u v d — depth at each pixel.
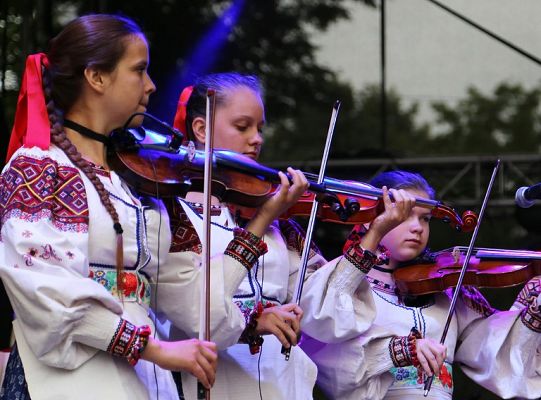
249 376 4.06
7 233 3.21
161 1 9.54
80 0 9.11
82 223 3.27
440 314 4.88
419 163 8.85
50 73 3.51
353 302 4.36
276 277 4.25
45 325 3.11
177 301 3.62
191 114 4.56
